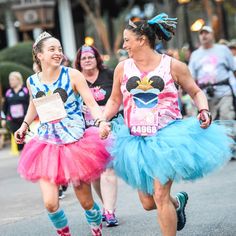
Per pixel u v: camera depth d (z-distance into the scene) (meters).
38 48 7.25
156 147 6.81
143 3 46.84
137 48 6.94
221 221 8.66
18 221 9.95
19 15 25.30
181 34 41.38
